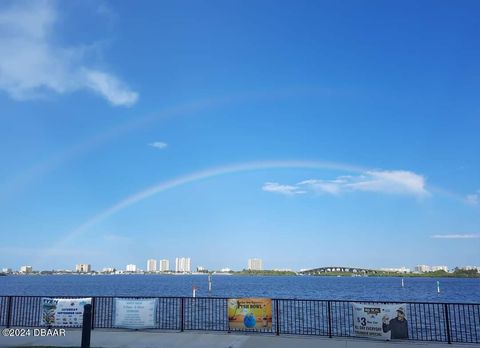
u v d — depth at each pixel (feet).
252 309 52.29
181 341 46.52
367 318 48.47
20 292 236.43
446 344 45.27
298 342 45.85
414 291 284.41
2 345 44.27
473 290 313.32
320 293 237.66
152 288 310.45
